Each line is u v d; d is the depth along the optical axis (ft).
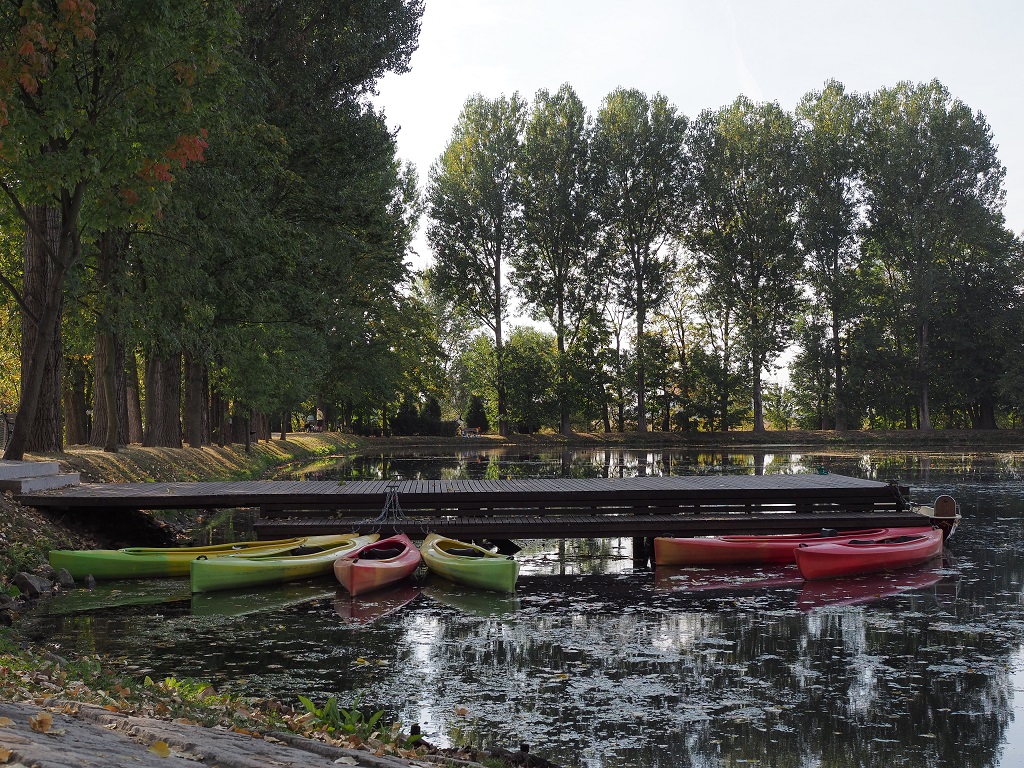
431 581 51.72
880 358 219.61
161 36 49.39
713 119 221.05
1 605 42.75
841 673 32.53
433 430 249.14
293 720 21.06
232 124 72.43
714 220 219.82
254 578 48.78
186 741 14.06
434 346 226.38
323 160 92.68
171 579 51.39
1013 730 26.55
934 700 29.48
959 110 211.41
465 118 226.17
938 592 47.57
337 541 55.47
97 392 90.48
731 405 236.84
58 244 67.05
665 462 148.36
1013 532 68.33
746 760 24.23
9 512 51.85
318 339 111.14
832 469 128.88
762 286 220.84
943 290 215.10
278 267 90.33
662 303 226.38
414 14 103.30
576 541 69.00
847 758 24.44
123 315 70.44
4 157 47.60
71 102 47.91
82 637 37.78
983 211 207.72
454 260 222.48
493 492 61.82
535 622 40.96
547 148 217.15
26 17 44.34
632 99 218.79
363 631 39.22
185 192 71.20
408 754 19.39
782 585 50.14
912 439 216.13
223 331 86.89
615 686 30.96
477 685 31.01
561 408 232.12
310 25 90.27
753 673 32.55
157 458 87.81
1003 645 36.47
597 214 219.82
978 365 221.25
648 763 23.99
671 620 41.34
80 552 50.14
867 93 220.02
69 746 12.00
